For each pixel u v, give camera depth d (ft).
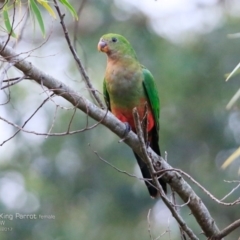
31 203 51.26
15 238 48.44
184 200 24.99
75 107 20.65
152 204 52.01
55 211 51.52
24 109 49.67
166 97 51.96
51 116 49.55
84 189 52.31
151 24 53.57
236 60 51.52
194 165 52.75
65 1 22.18
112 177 51.83
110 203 51.90
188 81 51.85
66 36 23.11
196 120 52.85
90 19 52.85
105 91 29.37
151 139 29.53
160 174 24.77
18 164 52.54
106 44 28.76
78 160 52.11
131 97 28.48
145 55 52.08
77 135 51.06
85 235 50.70
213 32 52.42
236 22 52.34
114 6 53.31
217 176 51.65
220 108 52.34
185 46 52.65
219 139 52.75
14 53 21.47
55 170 52.24
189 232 22.36
